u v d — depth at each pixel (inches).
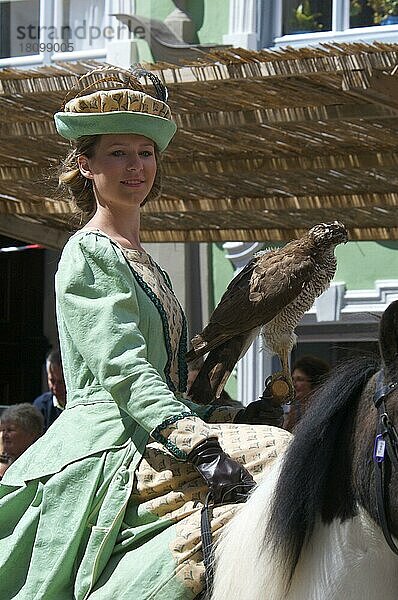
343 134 331.0
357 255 534.6
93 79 205.2
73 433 187.8
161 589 173.3
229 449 183.2
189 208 404.2
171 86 302.5
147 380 179.0
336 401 164.9
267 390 203.2
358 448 160.4
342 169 352.5
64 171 202.5
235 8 538.6
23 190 394.9
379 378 159.2
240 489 175.2
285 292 201.0
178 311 197.6
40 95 311.1
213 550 172.6
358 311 531.5
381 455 152.9
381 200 383.9
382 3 510.9
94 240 189.3
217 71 295.4
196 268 564.4
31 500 188.5
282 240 434.6
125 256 191.2
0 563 184.7
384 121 318.0
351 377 165.5
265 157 358.9
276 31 535.8
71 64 304.3
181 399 199.9
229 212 409.1
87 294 186.5
